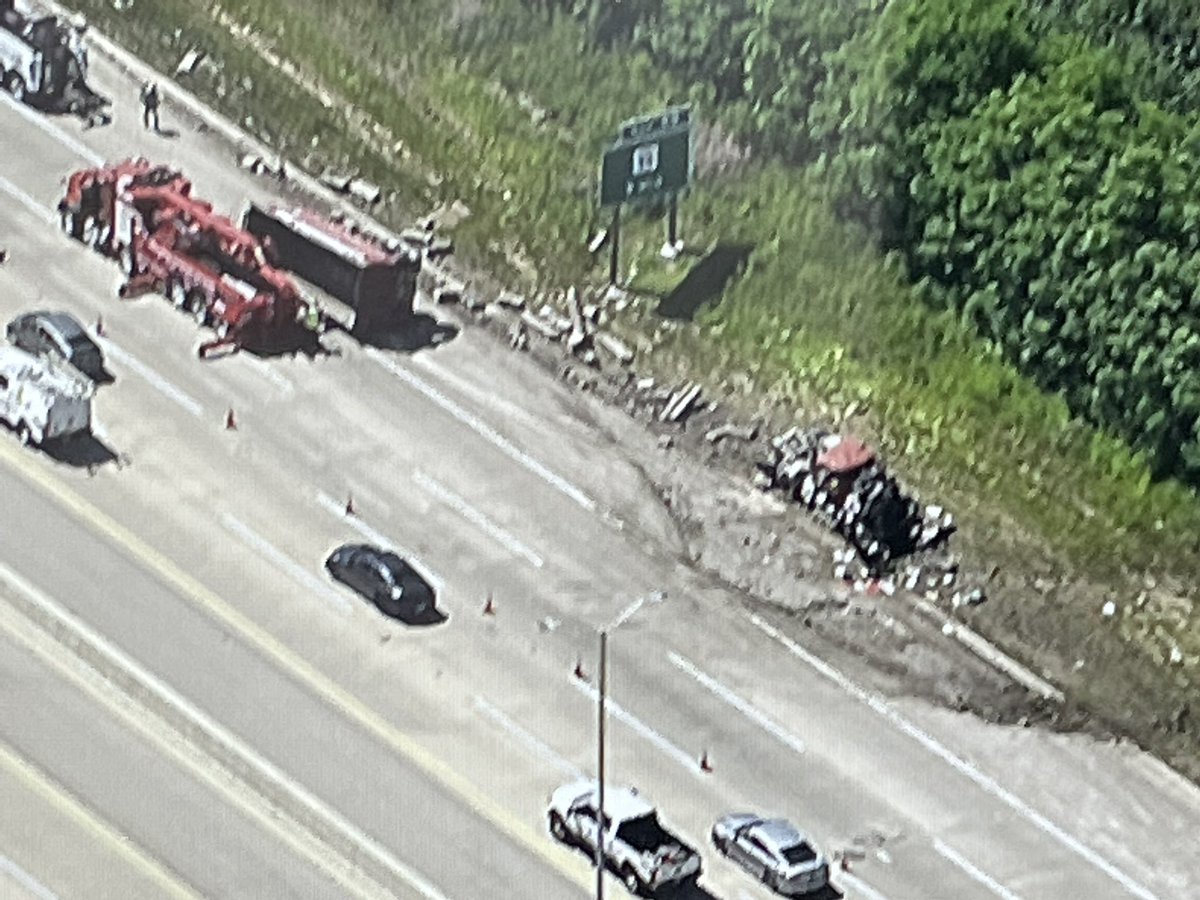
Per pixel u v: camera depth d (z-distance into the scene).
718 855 79.06
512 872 77.88
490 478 91.75
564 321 98.06
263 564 87.44
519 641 85.56
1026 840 80.94
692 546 89.88
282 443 92.25
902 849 80.06
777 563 89.44
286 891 76.75
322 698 82.88
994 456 93.44
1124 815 82.25
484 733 82.19
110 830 78.12
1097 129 95.44
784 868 77.50
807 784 81.88
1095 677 86.62
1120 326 92.69
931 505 91.62
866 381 95.94
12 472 90.12
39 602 85.44
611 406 95.12
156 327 96.50
